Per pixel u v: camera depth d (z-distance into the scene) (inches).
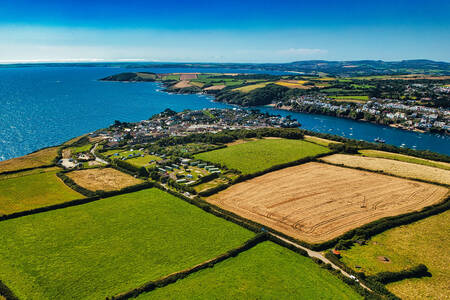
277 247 3609.7
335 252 3472.0
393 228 4047.7
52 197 4803.2
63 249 3479.3
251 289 2898.6
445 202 4731.8
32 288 2859.3
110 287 2883.9
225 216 4271.7
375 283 2947.8
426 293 2874.0
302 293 2859.3
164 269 3159.5
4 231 3841.0
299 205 4653.1
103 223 4084.6
